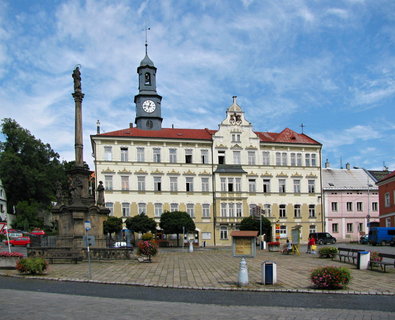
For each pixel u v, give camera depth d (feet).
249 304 54.03
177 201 242.37
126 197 235.61
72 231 117.80
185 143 247.50
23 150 317.63
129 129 250.57
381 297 60.23
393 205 218.59
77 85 124.06
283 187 260.21
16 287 66.49
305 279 77.41
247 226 224.74
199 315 46.03
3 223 96.02
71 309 48.19
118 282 71.46
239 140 255.70
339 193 270.87
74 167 120.88
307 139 273.75
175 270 91.56
